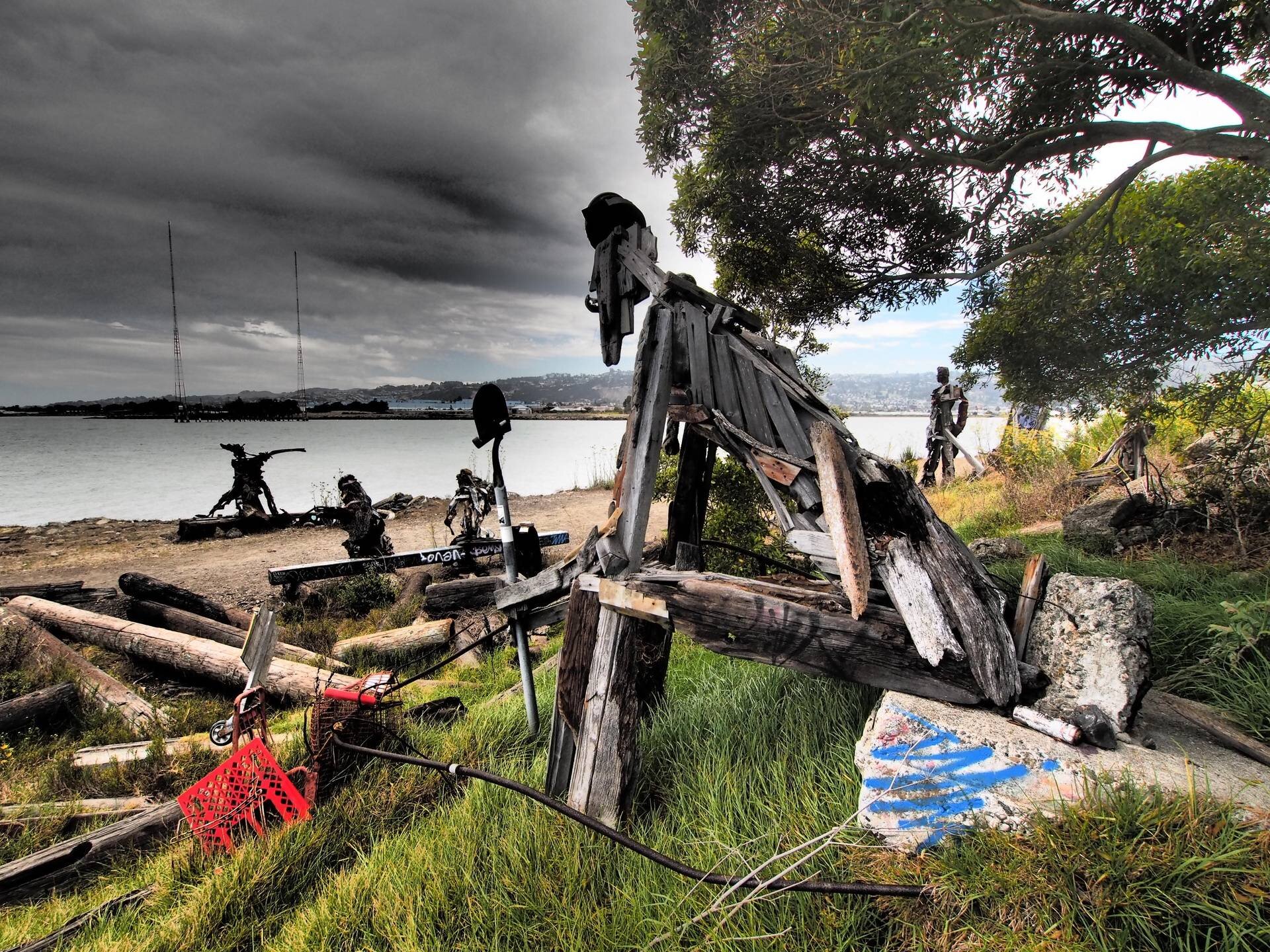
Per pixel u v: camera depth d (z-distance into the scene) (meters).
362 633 7.90
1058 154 4.38
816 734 3.06
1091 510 5.45
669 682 4.69
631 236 3.89
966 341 5.54
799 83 4.34
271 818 3.33
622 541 3.16
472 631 7.21
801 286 6.50
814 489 2.87
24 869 3.10
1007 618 2.68
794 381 3.18
